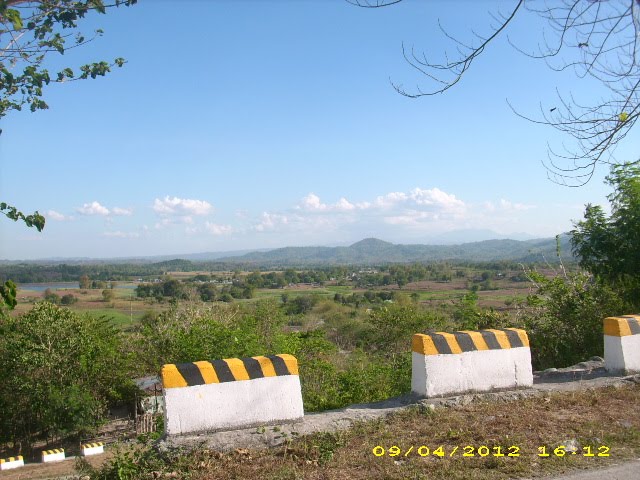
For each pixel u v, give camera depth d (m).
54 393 22.62
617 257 10.75
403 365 11.09
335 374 12.09
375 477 4.30
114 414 26.89
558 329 10.55
